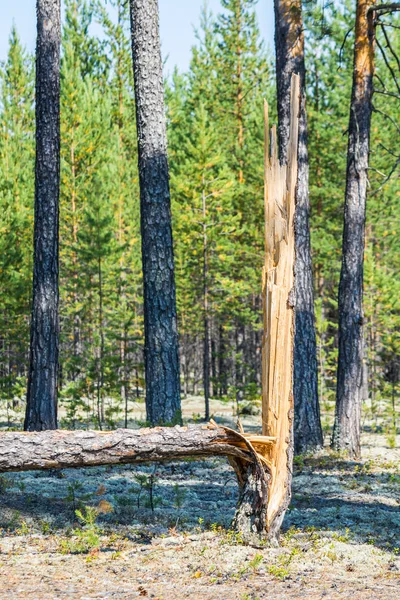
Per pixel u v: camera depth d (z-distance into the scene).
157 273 11.09
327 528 6.64
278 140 11.86
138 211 30.92
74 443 5.51
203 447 5.73
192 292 26.42
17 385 19.31
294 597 4.48
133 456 5.62
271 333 5.98
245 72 33.25
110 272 24.97
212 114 33.75
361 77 12.02
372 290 23.22
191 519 6.84
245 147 29.89
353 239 11.95
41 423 10.69
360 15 12.02
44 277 10.86
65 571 5.06
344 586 4.78
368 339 25.70
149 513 7.07
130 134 34.31
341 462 11.00
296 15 11.60
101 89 35.53
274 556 5.53
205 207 23.95
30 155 29.12
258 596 4.49
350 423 11.76
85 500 7.20
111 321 23.98
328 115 26.59
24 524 6.21
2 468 5.41
